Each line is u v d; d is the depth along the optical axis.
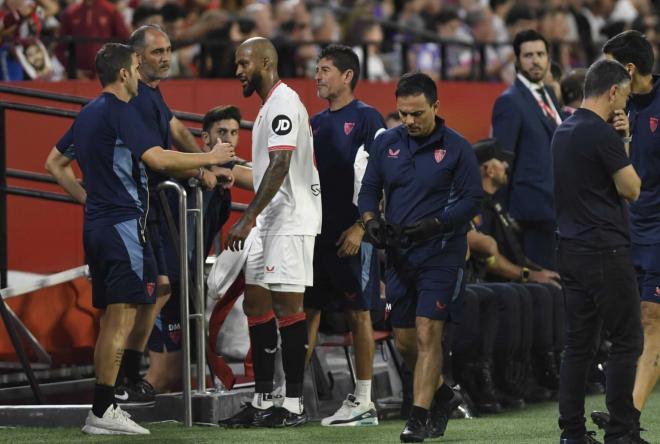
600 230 20.20
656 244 22.70
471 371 27.88
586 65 51.62
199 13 45.72
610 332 20.47
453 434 23.92
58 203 37.28
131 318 23.36
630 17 56.84
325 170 25.75
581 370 20.61
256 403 24.67
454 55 49.84
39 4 41.34
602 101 20.36
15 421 24.61
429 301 22.17
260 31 44.69
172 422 24.95
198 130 30.61
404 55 45.12
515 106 32.31
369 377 25.45
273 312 25.00
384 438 22.91
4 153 29.66
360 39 47.69
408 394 26.98
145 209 23.45
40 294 31.02
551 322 30.53
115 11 40.91
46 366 30.00
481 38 51.03
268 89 24.47
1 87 29.38
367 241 24.39
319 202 24.86
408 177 22.67
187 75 43.12
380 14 51.56
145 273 23.16
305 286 25.19
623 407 20.48
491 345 28.09
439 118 22.81
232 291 25.31
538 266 32.22
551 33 51.44
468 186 22.44
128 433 23.22
